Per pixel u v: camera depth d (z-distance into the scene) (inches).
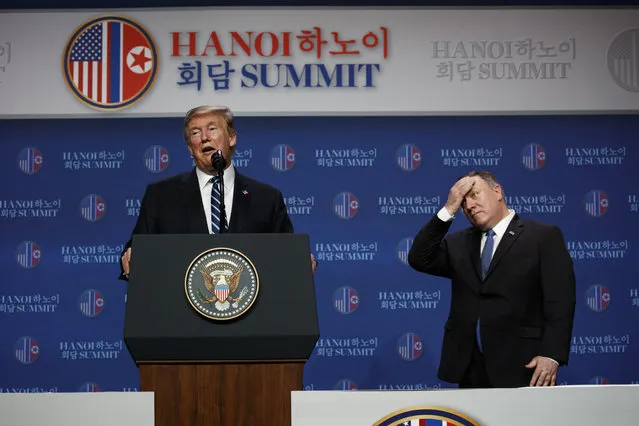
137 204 180.2
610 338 178.9
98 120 181.0
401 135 181.5
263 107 180.2
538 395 60.5
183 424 65.1
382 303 179.0
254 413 65.6
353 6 181.8
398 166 181.3
